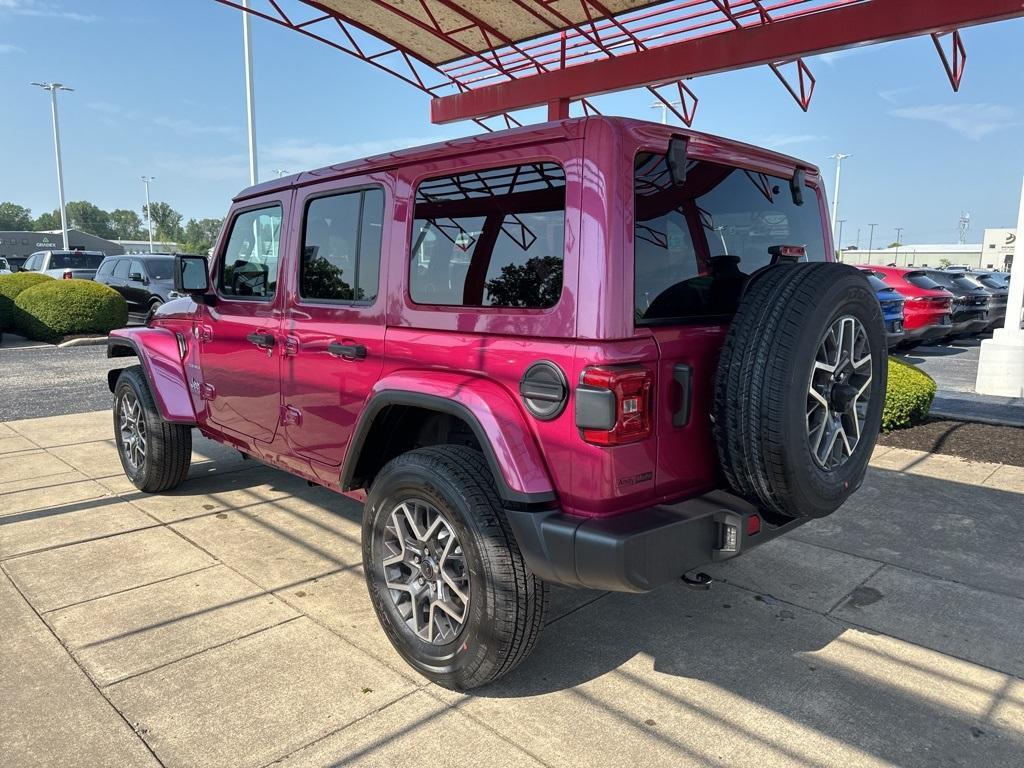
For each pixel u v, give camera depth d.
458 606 2.71
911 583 3.71
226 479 5.48
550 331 2.39
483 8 6.46
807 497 2.51
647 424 2.35
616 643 3.13
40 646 3.06
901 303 11.84
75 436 6.82
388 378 2.89
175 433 4.81
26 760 2.35
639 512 2.41
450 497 2.57
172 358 4.68
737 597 3.57
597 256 2.29
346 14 6.82
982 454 6.02
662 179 2.50
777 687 2.79
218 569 3.84
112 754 2.38
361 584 3.68
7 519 4.58
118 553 4.05
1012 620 3.32
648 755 2.39
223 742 2.45
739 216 2.87
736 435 2.43
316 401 3.43
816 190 3.36
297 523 4.54
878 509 4.79
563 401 2.34
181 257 4.03
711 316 2.71
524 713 2.62
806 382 2.40
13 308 15.05
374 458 3.20
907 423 6.92
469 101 7.86
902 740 2.47
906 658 3.00
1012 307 8.95
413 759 2.37
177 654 3.00
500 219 2.59
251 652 3.02
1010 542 4.23
